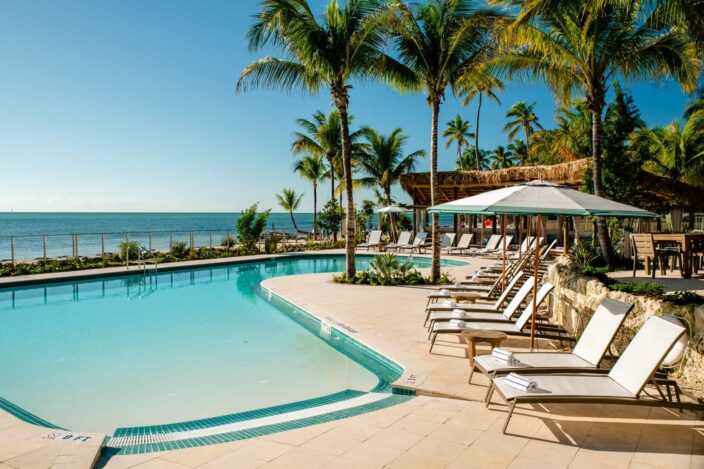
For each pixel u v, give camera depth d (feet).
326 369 22.25
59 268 53.06
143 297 42.50
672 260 38.17
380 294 40.06
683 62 38.52
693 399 15.35
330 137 91.25
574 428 14.05
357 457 12.22
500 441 13.17
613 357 18.45
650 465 11.80
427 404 16.16
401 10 40.65
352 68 44.21
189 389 19.75
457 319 23.58
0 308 37.58
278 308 37.37
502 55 43.32
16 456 11.97
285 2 39.11
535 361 16.72
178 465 11.87
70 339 28.12
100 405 18.11
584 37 37.58
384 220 104.27
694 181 69.31
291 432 13.94
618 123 45.47
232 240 80.64
